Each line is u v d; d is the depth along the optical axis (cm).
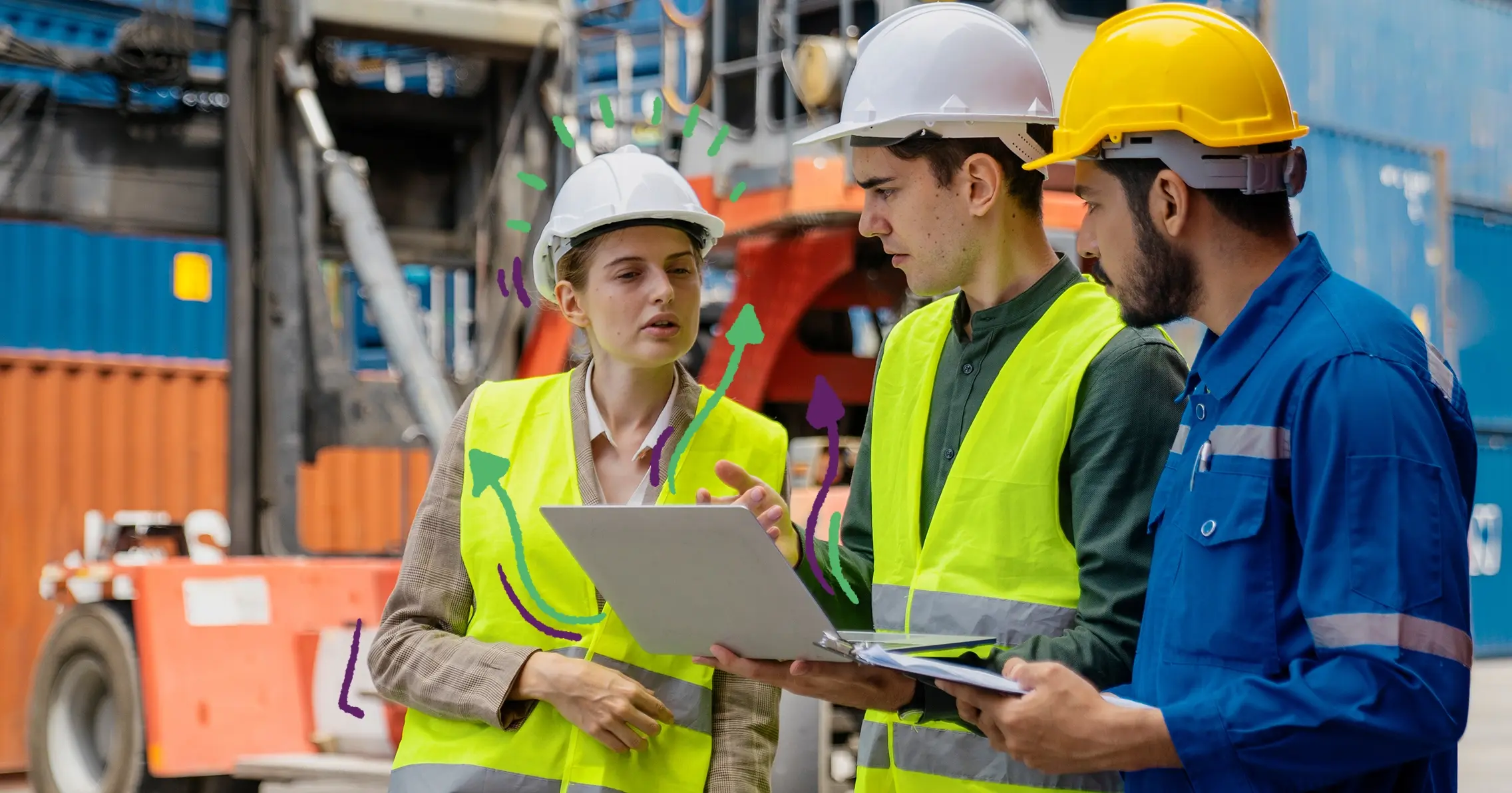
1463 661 159
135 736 573
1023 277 229
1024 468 216
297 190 599
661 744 212
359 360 794
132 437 799
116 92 596
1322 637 162
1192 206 181
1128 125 181
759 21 729
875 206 234
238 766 562
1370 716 157
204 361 822
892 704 198
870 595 244
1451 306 1254
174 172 604
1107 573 204
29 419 772
